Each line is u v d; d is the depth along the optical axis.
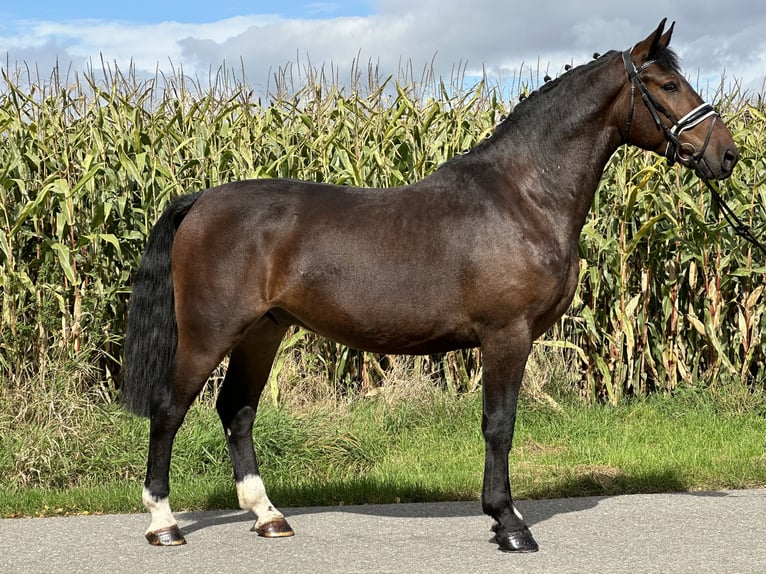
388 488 5.58
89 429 6.09
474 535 4.45
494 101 8.35
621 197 7.71
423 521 4.77
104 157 7.20
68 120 7.78
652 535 4.39
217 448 6.09
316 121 8.29
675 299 8.01
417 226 4.27
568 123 4.34
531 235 4.21
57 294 6.63
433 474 5.98
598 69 4.40
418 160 7.65
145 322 4.45
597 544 4.25
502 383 4.23
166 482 4.39
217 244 4.30
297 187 4.46
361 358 7.84
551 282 4.21
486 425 4.26
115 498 5.32
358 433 6.64
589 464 6.20
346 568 3.89
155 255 4.48
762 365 8.28
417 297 4.23
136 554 4.14
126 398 4.45
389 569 3.87
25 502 5.26
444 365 7.74
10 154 7.09
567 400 7.70
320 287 4.28
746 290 8.04
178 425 4.41
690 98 4.33
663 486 5.57
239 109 8.40
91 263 7.05
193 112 7.73
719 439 6.82
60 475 5.80
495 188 4.29
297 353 7.71
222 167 7.57
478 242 4.20
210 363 4.32
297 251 4.28
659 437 6.90
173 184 6.85
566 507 5.05
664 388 8.20
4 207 6.59
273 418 6.41
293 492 5.52
